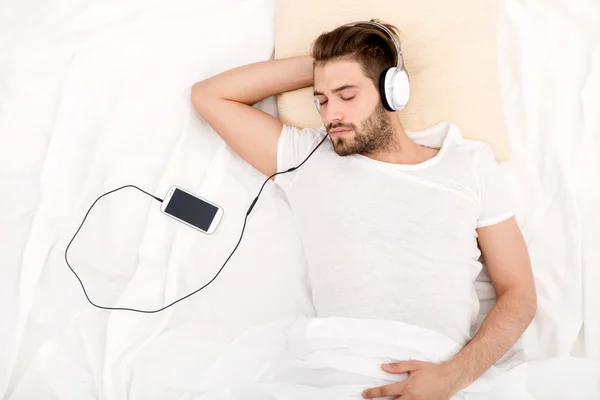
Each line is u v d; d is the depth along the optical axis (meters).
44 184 1.48
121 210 1.48
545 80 1.57
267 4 1.61
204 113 1.48
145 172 1.52
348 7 1.52
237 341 1.27
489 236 1.38
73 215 1.48
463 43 1.50
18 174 1.50
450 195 1.36
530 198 1.50
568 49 1.57
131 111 1.54
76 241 1.46
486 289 1.44
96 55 1.56
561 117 1.53
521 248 1.37
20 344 1.34
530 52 1.58
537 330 1.38
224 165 1.51
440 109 1.50
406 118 1.52
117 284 1.43
